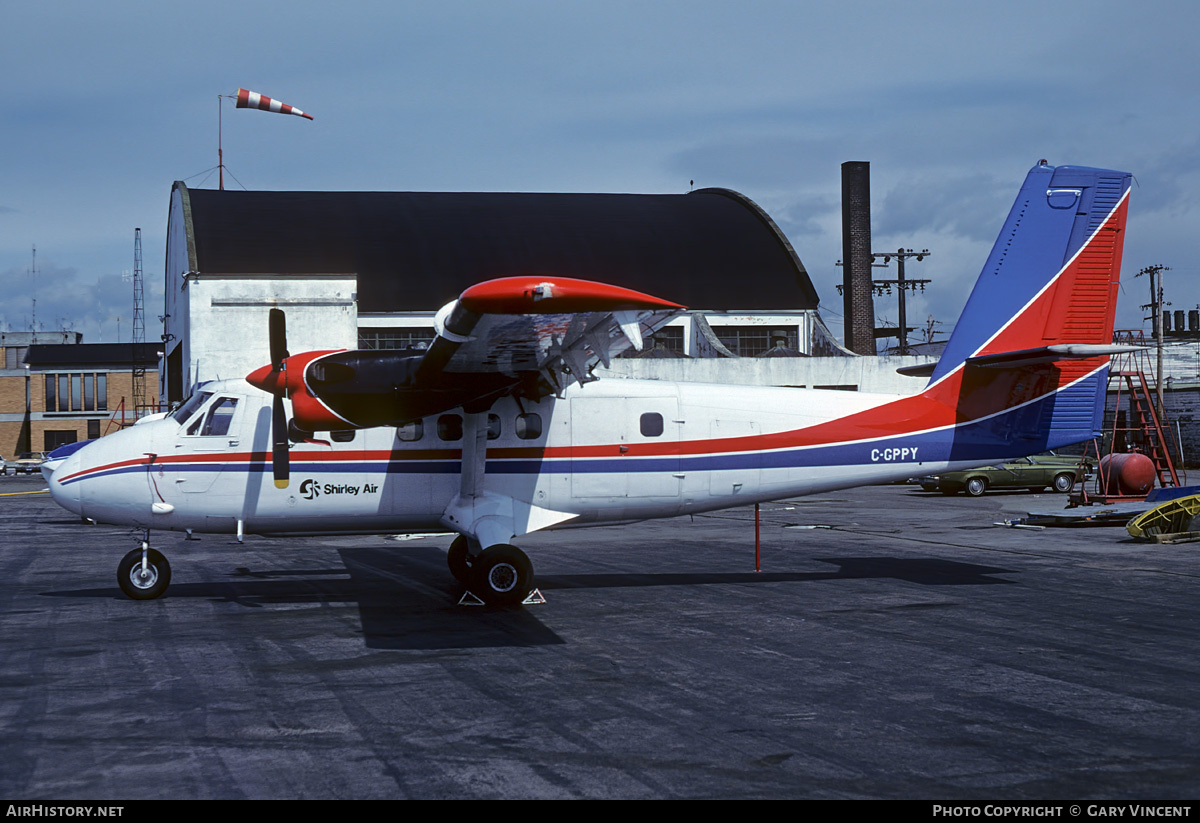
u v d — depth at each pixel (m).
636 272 46.72
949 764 6.65
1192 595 13.27
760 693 8.48
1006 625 11.34
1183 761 6.71
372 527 13.82
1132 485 24.92
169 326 50.69
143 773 6.54
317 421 12.43
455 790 6.21
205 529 13.57
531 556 17.88
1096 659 9.66
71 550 19.69
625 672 9.25
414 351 12.80
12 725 7.62
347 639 10.82
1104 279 14.74
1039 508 28.33
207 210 45.56
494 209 49.56
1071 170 14.63
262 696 8.45
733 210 52.53
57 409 77.88
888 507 29.14
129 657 9.96
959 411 14.64
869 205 59.06
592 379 12.90
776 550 18.48
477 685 8.80
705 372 40.59
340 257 44.22
